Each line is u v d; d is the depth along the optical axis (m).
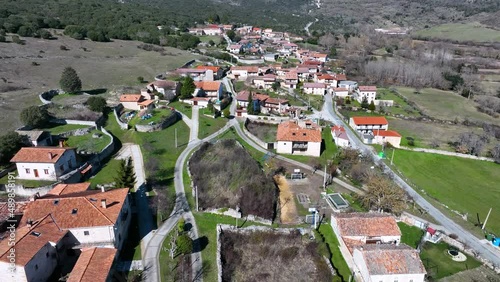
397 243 61.59
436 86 188.88
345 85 167.25
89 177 79.94
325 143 106.88
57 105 112.69
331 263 58.09
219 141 101.06
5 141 79.19
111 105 121.44
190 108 127.00
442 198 81.38
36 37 197.75
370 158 95.38
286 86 162.62
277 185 80.94
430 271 57.22
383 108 145.12
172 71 165.88
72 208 56.75
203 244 60.62
